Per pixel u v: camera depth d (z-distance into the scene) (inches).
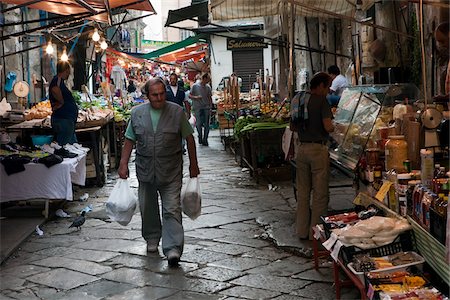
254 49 1023.6
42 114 410.6
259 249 232.7
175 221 218.7
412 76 317.7
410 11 323.3
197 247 237.0
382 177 191.6
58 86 356.2
